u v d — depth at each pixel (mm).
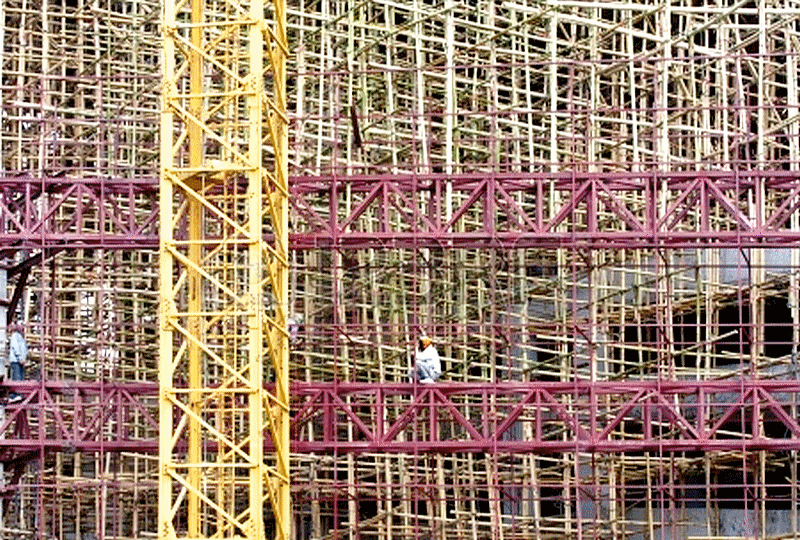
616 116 57250
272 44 43906
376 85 55469
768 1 54844
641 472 54281
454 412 44750
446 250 52688
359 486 45625
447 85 50344
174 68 44281
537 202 45062
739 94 49469
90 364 57062
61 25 58031
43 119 49469
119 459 54188
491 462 52812
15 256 50094
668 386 44375
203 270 42188
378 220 53719
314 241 44781
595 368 51156
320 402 45781
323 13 54750
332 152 52312
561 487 50250
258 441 40719
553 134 49562
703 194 44750
